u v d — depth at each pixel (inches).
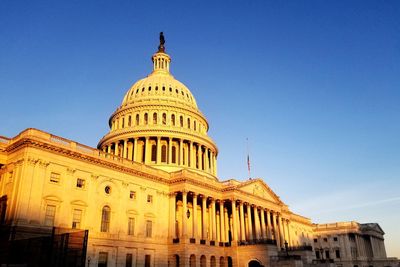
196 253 2453.2
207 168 3673.7
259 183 3284.9
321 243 5078.7
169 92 3964.1
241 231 2854.3
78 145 2135.8
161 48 4633.4
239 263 2650.1
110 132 3656.5
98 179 2176.4
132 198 2370.8
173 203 2593.5
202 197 2763.3
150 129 3474.4
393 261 5044.3
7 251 1637.6
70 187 2010.3
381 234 5787.4
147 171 2536.9
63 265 1456.7
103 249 2081.7
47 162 1932.8
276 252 2642.7
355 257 4938.5
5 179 1930.4
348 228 4950.8
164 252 2440.9
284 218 3823.8
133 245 2253.9
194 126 3905.0
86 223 2030.0
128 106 3774.6
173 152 3531.0
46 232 1813.5
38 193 1845.5
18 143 1897.1
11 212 1756.9
